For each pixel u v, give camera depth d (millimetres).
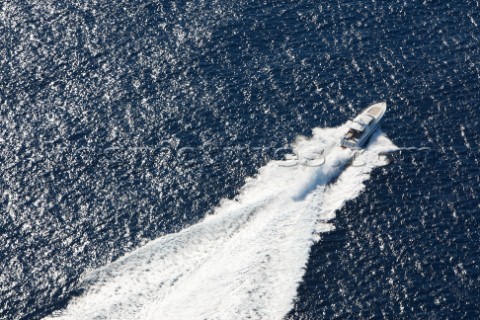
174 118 107500
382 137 105250
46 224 92875
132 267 87438
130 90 111688
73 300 84188
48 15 124625
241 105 109875
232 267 87562
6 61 115938
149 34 121812
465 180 98938
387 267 88688
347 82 114062
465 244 91250
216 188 97688
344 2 129125
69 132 104812
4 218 93375
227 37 121688
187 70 115625
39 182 97875
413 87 112938
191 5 127938
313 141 104312
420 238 91938
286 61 117688
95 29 122312
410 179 99062
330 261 89125
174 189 97500
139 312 82688
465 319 83438
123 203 95625
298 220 93562
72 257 88938
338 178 99188
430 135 105438
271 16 126000
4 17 123938
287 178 98500
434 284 86938
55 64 115750
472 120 107438
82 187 97500
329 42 121250
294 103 110438
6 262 88250
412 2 128750
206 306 83312
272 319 82750
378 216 94500
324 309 84188
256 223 93062
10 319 82562
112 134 104812
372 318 83562
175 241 90438
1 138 103562
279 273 87438
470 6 127875
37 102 109125
